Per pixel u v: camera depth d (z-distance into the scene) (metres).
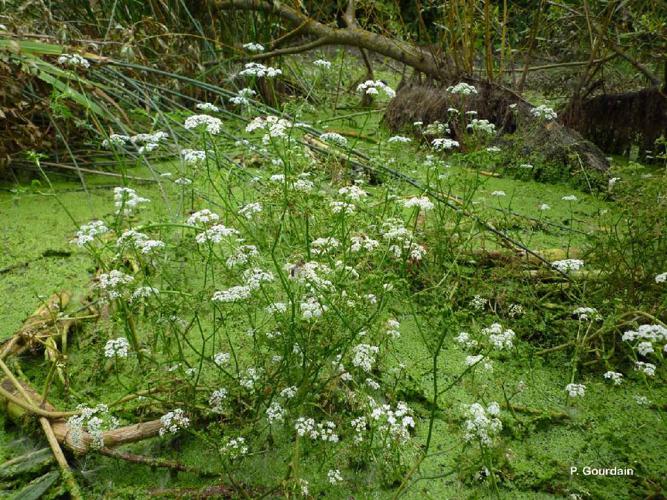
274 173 1.01
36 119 1.46
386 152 1.36
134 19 1.91
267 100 2.19
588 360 0.90
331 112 2.23
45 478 0.66
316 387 0.73
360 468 0.69
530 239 1.20
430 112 1.82
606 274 0.98
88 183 1.39
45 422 0.71
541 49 2.27
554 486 0.69
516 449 0.74
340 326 0.74
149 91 1.52
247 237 0.97
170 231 1.06
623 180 1.14
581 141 1.61
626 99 1.78
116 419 0.71
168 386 0.76
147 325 0.90
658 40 1.73
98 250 0.82
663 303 0.88
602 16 1.83
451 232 1.12
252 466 0.69
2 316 0.92
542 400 0.81
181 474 0.68
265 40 2.13
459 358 0.88
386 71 2.84
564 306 1.00
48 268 1.05
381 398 0.79
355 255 0.87
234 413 0.74
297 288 0.74
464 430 0.70
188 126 0.77
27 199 1.29
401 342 0.91
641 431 0.77
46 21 1.55
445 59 1.89
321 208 0.94
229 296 0.67
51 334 0.86
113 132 1.45
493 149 1.10
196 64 1.89
